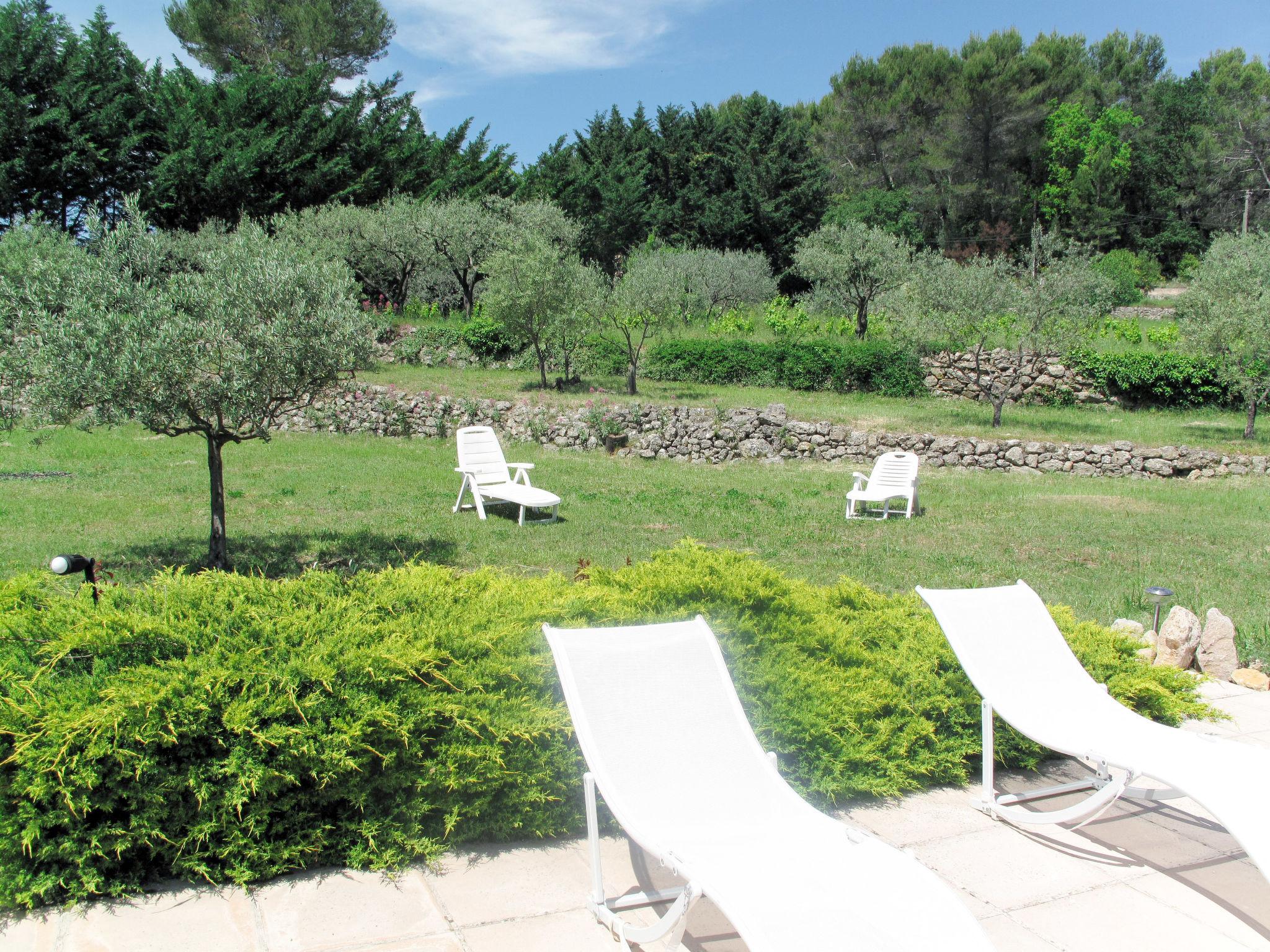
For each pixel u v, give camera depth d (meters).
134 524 9.02
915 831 3.46
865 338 24.47
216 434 7.01
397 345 21.88
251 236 7.57
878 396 21.31
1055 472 15.44
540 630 3.74
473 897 2.88
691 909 2.68
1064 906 2.91
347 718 3.03
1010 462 15.66
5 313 6.32
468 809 3.15
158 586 3.82
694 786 2.79
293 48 40.59
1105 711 3.72
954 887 3.03
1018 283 18.06
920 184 51.25
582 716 2.81
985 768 3.65
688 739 2.93
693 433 16.20
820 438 16.17
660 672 3.04
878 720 3.82
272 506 10.27
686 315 22.19
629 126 50.25
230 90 31.36
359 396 17.08
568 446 16.38
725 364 21.94
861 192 48.44
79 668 3.15
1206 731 4.59
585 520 10.29
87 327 6.17
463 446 10.79
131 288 6.48
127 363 6.12
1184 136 52.94
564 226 26.45
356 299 7.57
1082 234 48.09
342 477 12.31
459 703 3.24
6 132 26.83
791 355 21.64
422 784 3.08
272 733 2.86
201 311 6.76
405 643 3.37
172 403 6.52
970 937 2.09
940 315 17.88
